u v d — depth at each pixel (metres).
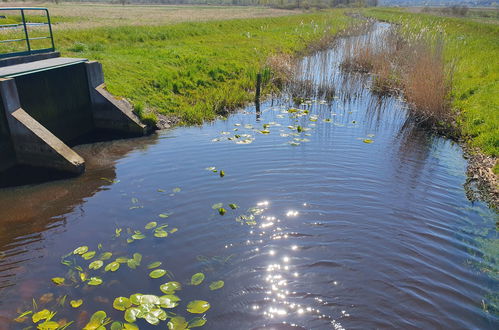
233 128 9.13
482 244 4.68
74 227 4.92
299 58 17.16
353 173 6.55
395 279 4.02
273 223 4.99
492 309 3.65
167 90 10.69
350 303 3.69
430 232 4.89
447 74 11.52
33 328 3.33
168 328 3.31
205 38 19.19
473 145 7.97
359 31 19.61
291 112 10.52
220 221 5.02
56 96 7.68
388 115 10.30
